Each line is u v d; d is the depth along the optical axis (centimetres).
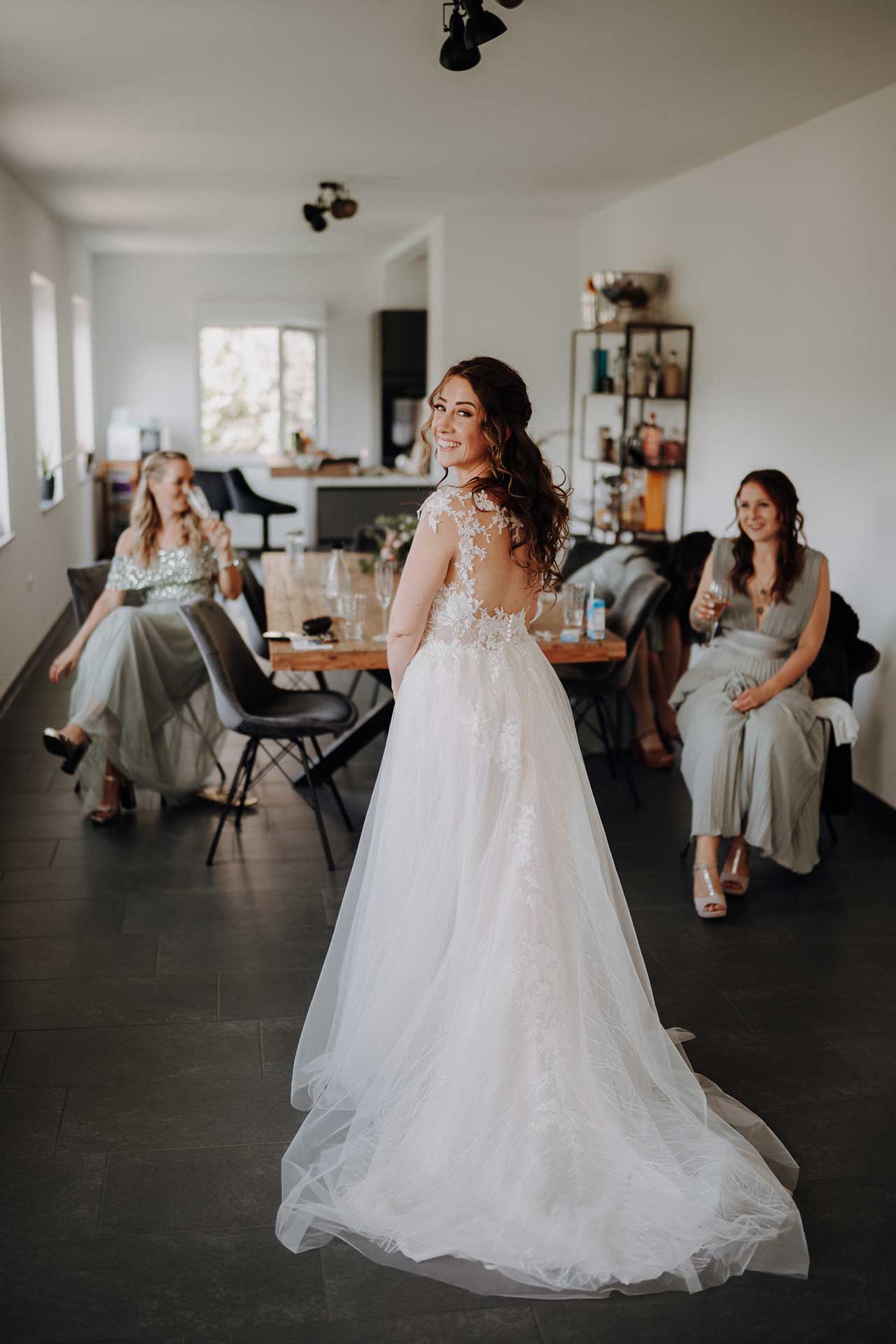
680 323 739
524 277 937
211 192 798
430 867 260
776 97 514
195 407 1284
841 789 437
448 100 522
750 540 420
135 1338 211
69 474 986
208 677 484
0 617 635
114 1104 284
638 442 762
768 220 612
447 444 257
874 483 512
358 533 786
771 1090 293
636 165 691
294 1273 228
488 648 261
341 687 707
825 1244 238
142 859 436
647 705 550
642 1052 264
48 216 891
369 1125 261
